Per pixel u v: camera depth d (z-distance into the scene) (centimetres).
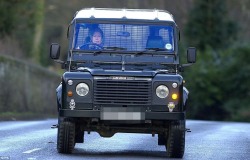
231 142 5334
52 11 16350
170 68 4256
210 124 8800
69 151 4109
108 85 3944
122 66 4231
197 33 18038
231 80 15475
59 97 4062
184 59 13500
